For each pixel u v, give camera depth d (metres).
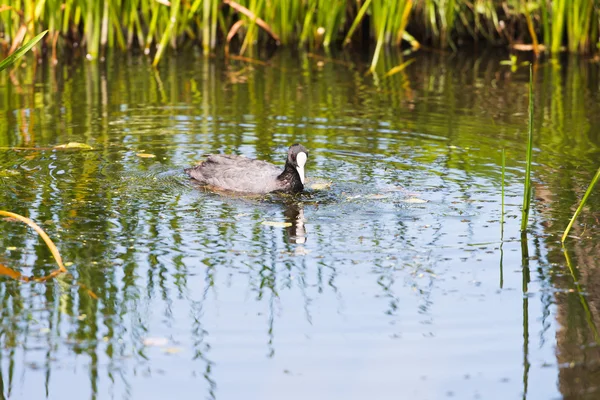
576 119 16.69
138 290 9.24
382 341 8.29
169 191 12.43
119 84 19.67
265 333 8.41
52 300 8.98
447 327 8.55
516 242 10.58
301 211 11.69
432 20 24.64
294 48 24.95
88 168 13.33
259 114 17.06
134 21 24.39
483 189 12.52
